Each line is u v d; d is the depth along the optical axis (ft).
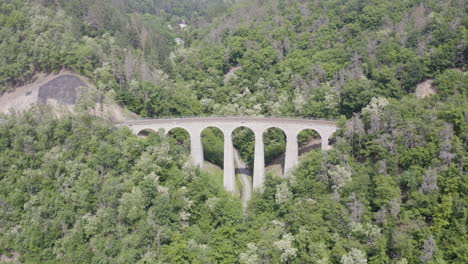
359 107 413.59
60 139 356.38
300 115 458.91
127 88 497.87
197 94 569.64
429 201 262.06
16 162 340.80
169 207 302.25
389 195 271.08
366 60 470.80
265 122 400.67
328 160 329.52
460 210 249.14
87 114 379.35
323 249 252.83
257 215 321.32
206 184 349.00
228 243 292.40
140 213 294.66
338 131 364.79
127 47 581.12
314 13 650.02
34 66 486.79
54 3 585.63
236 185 439.63
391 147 306.14
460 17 457.27
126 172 335.26
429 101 353.72
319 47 569.64
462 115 301.43
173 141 402.11
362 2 605.73
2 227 314.96
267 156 454.40
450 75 386.11
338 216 271.28
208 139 465.06
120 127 389.80
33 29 501.97
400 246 242.17
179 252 273.33
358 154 336.70
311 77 515.91
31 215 312.29
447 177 268.21
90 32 576.20
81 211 304.71
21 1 541.34
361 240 256.52
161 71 567.59
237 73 600.39
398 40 473.67
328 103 438.40
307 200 300.40
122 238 287.69
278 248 264.11
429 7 528.22
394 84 407.23
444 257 239.71
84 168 329.72
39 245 296.30
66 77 471.62
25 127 358.64
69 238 292.40
